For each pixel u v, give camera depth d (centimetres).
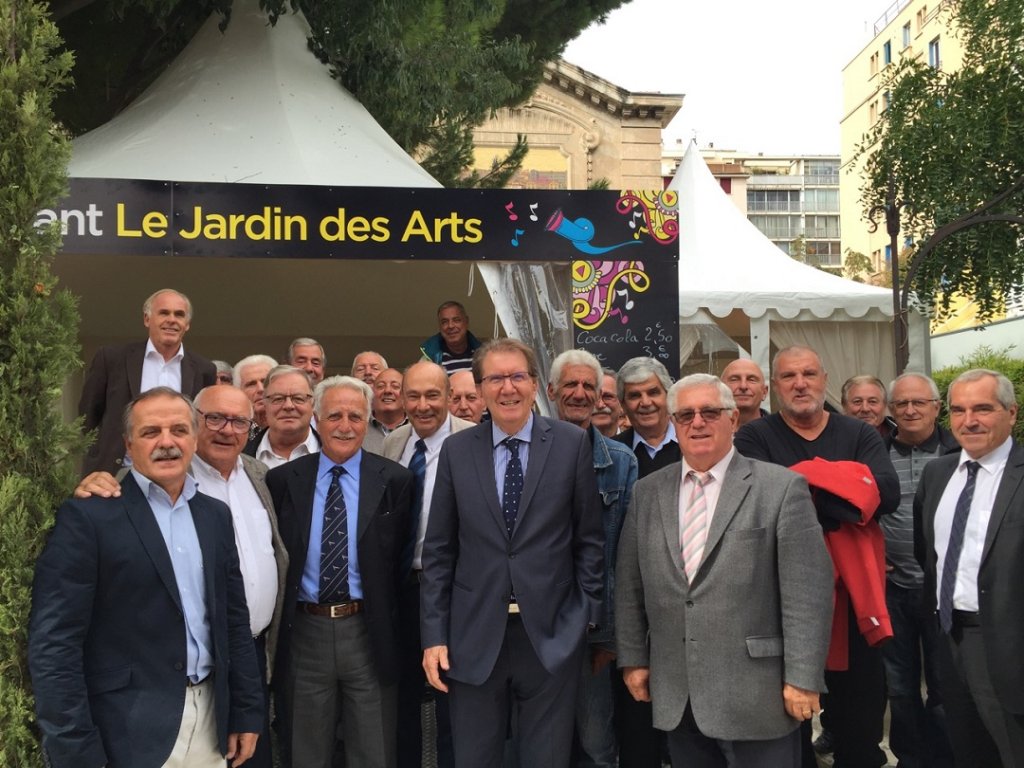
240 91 785
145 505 274
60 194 288
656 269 659
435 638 317
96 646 263
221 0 861
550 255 652
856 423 385
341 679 350
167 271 923
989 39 1013
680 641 307
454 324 653
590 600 320
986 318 1041
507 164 1286
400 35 927
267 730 339
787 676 293
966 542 335
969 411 333
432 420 394
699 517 314
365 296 1011
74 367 288
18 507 265
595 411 427
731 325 1126
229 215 620
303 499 355
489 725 315
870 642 345
